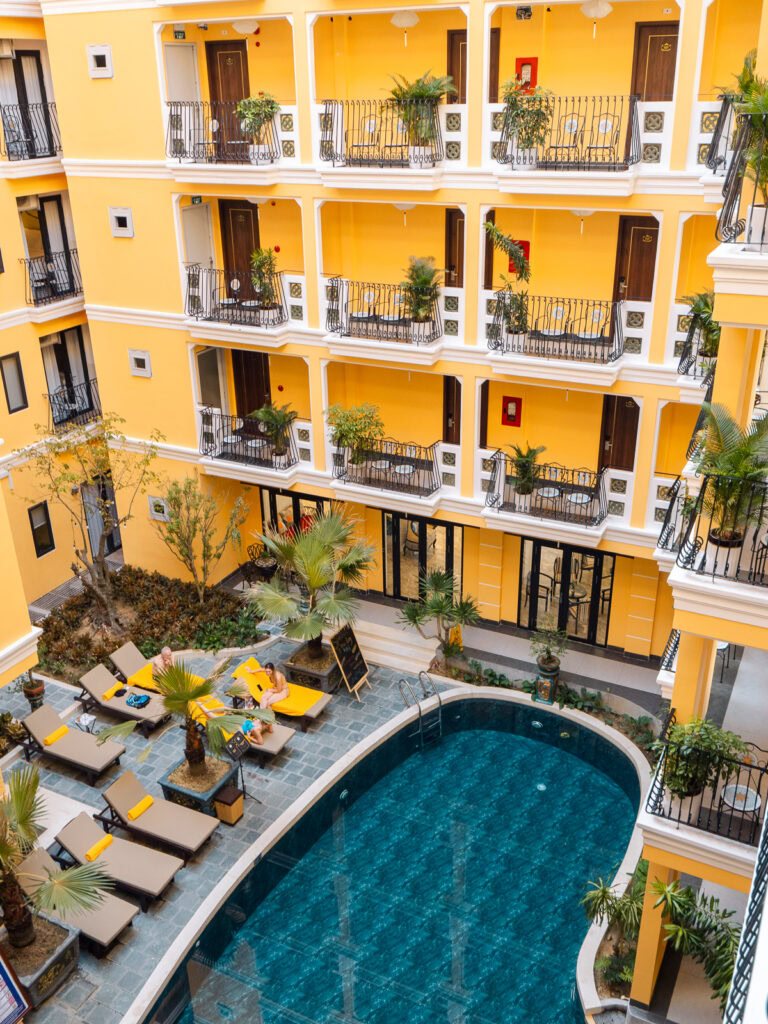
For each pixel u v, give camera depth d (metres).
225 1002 13.20
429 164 16.94
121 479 23.20
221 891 14.70
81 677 18.59
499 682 19.47
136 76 19.00
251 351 21.98
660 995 12.52
